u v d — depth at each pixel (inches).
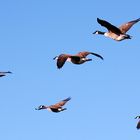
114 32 799.7
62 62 802.2
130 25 821.2
